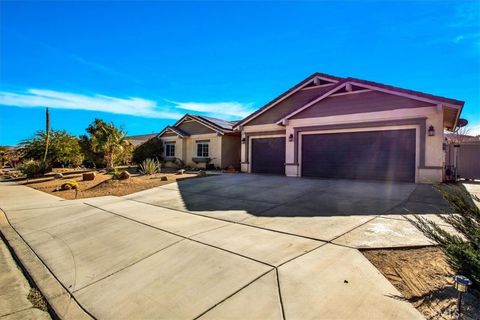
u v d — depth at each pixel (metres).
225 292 2.89
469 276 2.56
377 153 11.07
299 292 2.78
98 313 2.77
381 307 2.46
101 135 18.92
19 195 10.27
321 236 4.45
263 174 14.62
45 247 4.80
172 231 5.05
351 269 3.22
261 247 4.04
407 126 10.35
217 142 19.25
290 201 7.35
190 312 2.61
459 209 2.91
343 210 6.21
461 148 13.83
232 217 5.91
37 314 2.90
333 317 2.36
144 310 2.73
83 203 8.24
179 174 15.19
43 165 16.80
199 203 7.56
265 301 2.67
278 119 14.71
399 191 8.40
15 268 4.10
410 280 2.94
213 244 4.25
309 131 12.88
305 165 13.12
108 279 3.48
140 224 5.65
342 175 11.99
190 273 3.40
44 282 3.53
